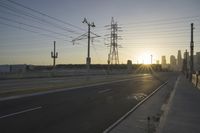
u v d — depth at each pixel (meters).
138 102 16.91
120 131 9.09
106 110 13.38
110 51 75.69
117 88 27.66
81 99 17.56
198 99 16.34
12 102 15.33
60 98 17.80
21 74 45.50
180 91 22.44
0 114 11.41
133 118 11.50
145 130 9.10
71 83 32.62
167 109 12.19
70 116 11.43
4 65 62.53
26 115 11.31
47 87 25.70
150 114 12.57
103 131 8.99
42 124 9.70
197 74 27.67
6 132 8.41
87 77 39.31
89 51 40.34
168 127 8.45
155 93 23.50
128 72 96.75
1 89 23.14
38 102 15.49
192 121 9.41
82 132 8.78
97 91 23.72
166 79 51.06
